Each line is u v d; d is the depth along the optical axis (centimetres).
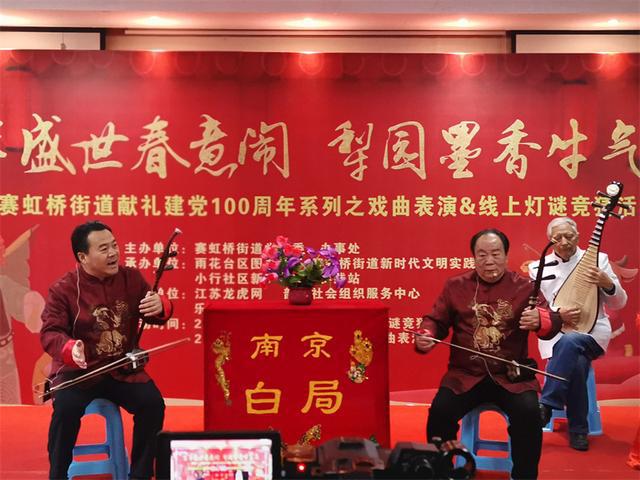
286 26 493
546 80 497
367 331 329
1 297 493
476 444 351
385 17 469
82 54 491
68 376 326
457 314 340
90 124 493
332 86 496
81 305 331
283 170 497
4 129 491
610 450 397
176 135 495
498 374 329
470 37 507
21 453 386
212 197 497
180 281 498
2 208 492
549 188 500
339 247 499
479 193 499
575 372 393
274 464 250
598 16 468
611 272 421
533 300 327
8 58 490
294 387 327
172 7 457
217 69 494
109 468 339
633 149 498
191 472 247
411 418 464
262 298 499
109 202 494
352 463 253
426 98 497
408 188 499
